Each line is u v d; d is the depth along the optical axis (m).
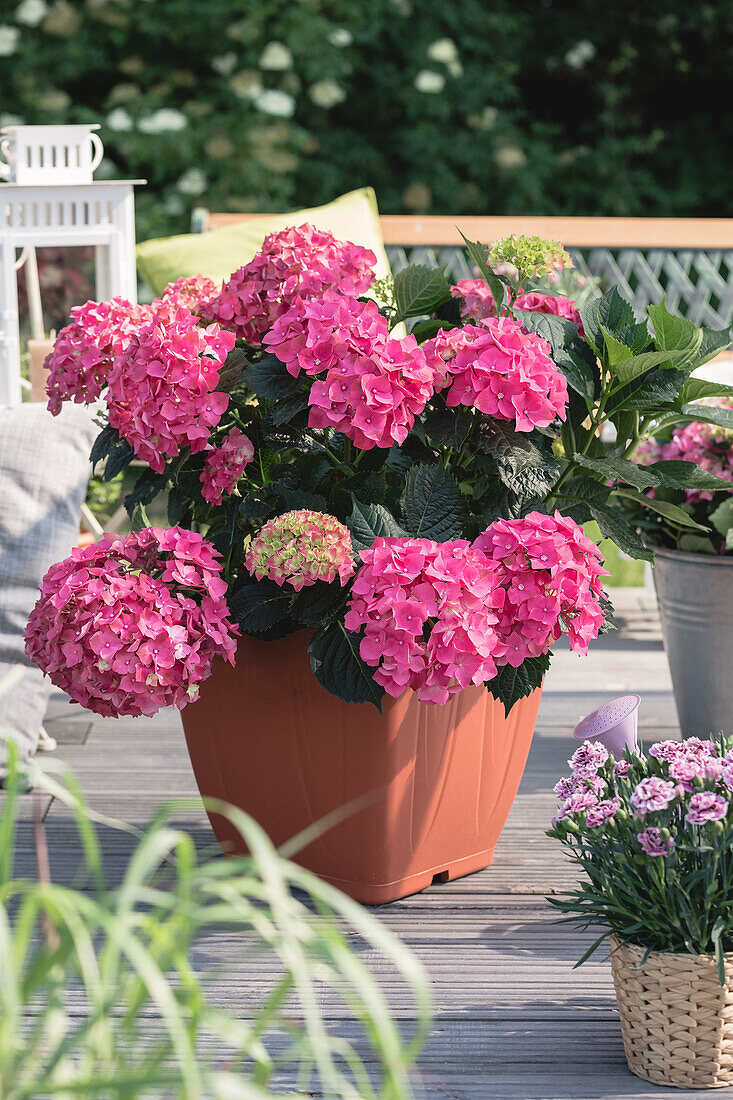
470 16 7.31
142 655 1.47
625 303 1.80
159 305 1.77
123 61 7.05
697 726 2.33
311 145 7.10
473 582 1.44
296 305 1.67
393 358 1.49
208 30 6.99
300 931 0.66
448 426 1.60
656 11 7.63
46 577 1.60
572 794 1.45
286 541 1.45
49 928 0.72
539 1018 1.48
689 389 1.90
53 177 2.93
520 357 1.53
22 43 6.90
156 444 1.58
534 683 1.58
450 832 1.80
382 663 1.52
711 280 4.29
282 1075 1.33
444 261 4.31
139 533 1.60
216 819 1.86
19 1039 1.34
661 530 2.35
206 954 1.61
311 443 1.71
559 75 7.74
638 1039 1.35
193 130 6.89
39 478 2.27
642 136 7.80
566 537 1.49
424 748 1.70
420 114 7.29
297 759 1.72
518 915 1.74
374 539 1.51
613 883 1.33
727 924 1.28
